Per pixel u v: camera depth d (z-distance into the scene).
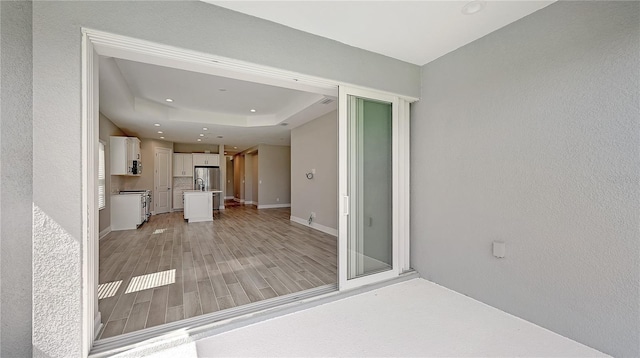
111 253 4.18
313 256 4.06
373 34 2.51
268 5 2.08
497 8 2.11
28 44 1.59
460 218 2.76
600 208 1.83
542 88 2.13
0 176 1.48
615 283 1.77
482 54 2.54
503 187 2.39
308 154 6.43
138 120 5.82
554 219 2.07
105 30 1.73
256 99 5.22
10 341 1.55
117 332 2.03
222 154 10.05
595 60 1.85
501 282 2.41
